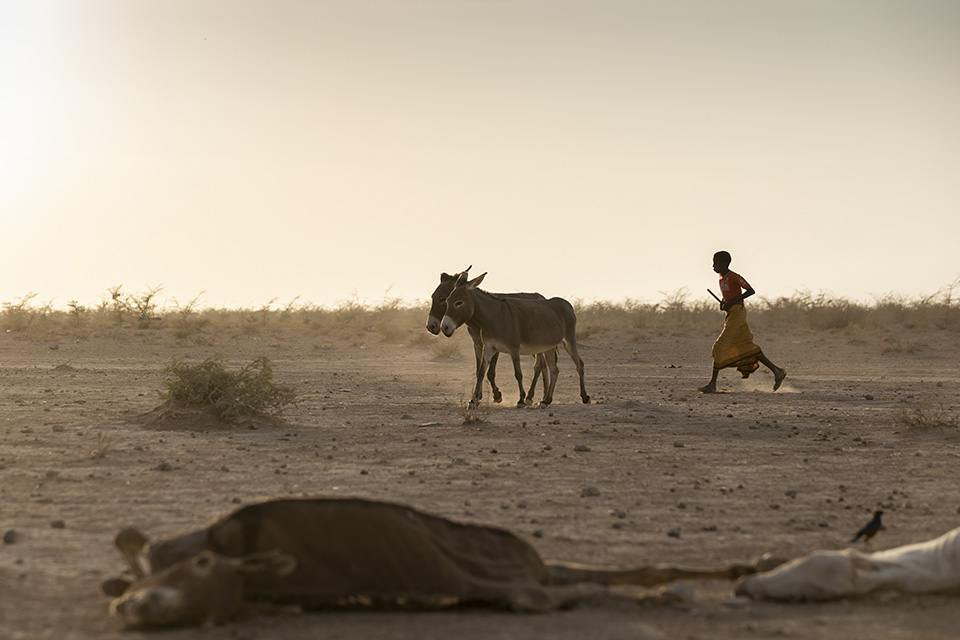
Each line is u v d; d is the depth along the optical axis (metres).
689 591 6.62
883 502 10.38
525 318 19.78
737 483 11.44
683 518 9.45
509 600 6.11
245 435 14.82
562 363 33.62
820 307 53.50
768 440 15.01
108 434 14.59
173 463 12.10
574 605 6.32
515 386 25.20
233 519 5.90
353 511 5.98
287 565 5.75
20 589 6.45
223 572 5.60
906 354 36.44
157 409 16.38
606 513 9.60
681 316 60.06
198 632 5.50
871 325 51.06
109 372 26.94
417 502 9.94
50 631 5.55
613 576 6.57
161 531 8.46
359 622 5.84
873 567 6.51
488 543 6.39
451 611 6.16
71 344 37.78
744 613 6.19
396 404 19.80
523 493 10.58
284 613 5.96
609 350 39.34
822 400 21.16
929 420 16.20
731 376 28.59
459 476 11.53
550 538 8.48
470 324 19.45
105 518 8.95
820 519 9.48
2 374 25.41
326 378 26.41
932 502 10.40
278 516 5.89
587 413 18.39
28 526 8.54
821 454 13.69
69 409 17.81
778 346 40.84
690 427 16.42
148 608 5.34
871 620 6.00
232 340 42.25
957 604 6.33
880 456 13.54
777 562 6.76
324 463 12.32
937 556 6.64
